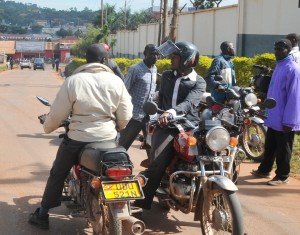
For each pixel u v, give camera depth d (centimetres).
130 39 5156
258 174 741
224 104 671
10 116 1362
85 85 459
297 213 589
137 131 683
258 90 799
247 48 2058
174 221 550
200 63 1586
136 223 410
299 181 719
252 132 890
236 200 433
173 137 511
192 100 529
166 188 526
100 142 458
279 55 689
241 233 427
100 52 477
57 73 5672
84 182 468
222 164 470
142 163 604
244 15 2061
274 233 527
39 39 14438
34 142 975
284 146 689
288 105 671
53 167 493
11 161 806
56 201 501
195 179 482
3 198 615
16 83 3198
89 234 507
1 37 14812
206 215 474
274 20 1859
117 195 410
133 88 685
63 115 462
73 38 14062
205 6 3853
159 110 509
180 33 2964
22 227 520
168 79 552
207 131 455
